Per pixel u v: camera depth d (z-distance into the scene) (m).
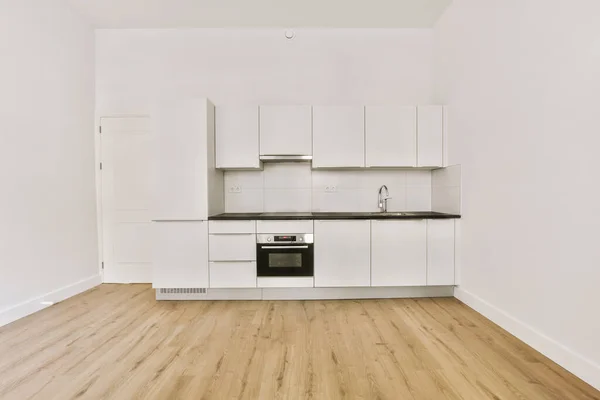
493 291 2.70
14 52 2.85
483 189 2.83
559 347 1.99
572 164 1.91
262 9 3.52
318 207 3.89
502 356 2.11
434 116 3.50
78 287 3.54
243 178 3.87
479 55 2.88
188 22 3.79
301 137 3.48
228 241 3.21
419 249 3.23
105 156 3.95
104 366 2.00
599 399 1.67
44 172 3.16
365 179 3.90
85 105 3.76
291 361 2.06
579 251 1.86
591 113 1.78
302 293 3.30
